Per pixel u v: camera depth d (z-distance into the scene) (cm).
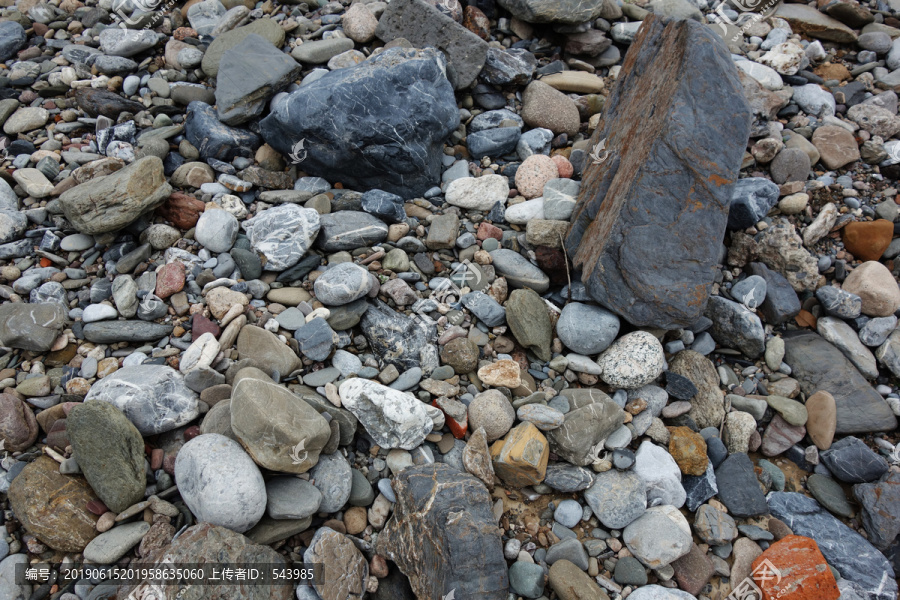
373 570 91
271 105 126
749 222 121
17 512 89
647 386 108
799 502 104
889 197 129
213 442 89
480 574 87
